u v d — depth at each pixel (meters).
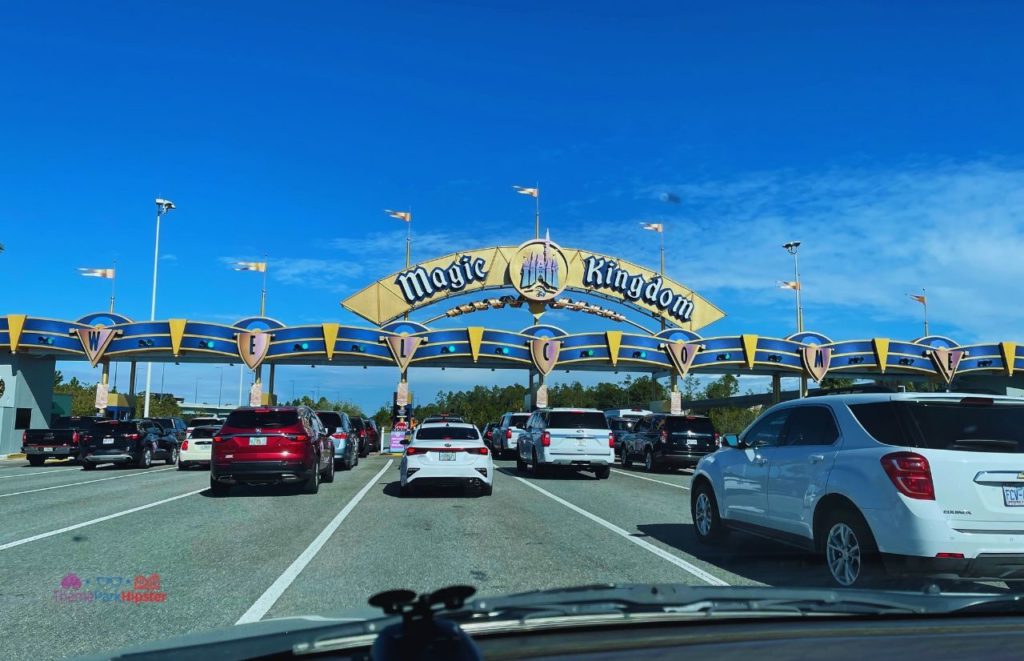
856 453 6.68
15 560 8.19
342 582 7.12
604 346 36.03
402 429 32.03
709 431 22.53
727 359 37.59
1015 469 6.11
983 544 5.87
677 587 3.59
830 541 6.87
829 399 7.43
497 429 30.42
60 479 19.55
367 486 17.03
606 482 18.81
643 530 10.58
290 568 7.78
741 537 9.83
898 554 6.06
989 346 40.62
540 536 9.95
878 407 6.73
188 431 23.91
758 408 61.69
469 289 39.69
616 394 92.31
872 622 3.18
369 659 2.42
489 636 2.83
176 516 11.80
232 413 15.09
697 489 9.66
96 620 5.80
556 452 19.39
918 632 2.98
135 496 14.88
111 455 23.86
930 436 6.29
